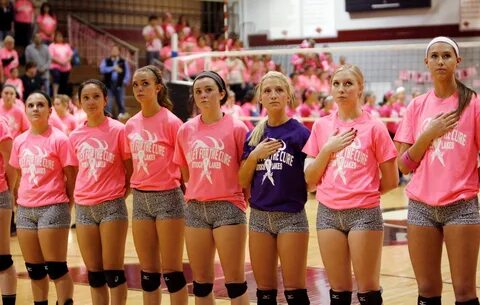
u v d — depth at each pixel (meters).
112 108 20.00
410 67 21.94
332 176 5.55
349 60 22.83
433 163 5.33
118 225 6.61
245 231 6.10
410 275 8.84
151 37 21.41
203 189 6.05
